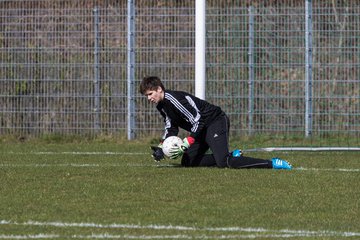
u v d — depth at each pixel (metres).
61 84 56.34
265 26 54.69
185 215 26.55
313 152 47.97
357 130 54.31
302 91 54.62
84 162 42.19
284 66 54.69
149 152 47.91
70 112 56.34
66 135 56.16
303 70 54.56
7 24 56.81
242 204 28.64
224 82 55.09
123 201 29.25
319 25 54.38
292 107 54.69
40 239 22.98
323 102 54.53
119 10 56.16
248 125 55.06
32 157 44.97
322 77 54.47
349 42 54.16
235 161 37.75
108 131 56.03
